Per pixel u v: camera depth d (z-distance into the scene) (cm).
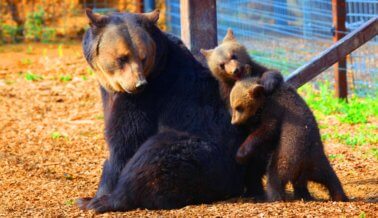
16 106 2188
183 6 1440
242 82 1149
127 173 1141
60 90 2367
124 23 1162
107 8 3284
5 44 3247
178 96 1174
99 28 1170
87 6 3412
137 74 1129
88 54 1188
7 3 3381
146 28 1170
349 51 1515
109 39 1152
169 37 1215
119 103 1171
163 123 1170
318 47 2472
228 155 1165
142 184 1131
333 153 1612
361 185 1352
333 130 1823
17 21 3378
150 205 1145
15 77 2598
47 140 1833
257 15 2634
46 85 2445
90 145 1778
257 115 1145
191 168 1137
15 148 1756
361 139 1705
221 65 1176
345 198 1162
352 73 2191
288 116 1129
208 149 1147
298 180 1145
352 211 1082
